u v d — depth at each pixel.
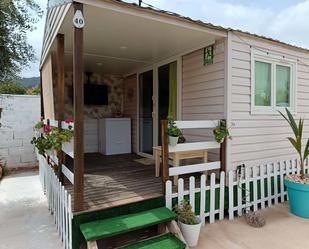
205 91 4.18
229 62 3.78
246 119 4.05
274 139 4.50
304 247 2.93
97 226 2.60
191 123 3.45
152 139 5.82
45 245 2.89
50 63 4.60
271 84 4.45
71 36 3.71
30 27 4.50
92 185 3.66
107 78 7.21
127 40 3.95
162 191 3.28
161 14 3.05
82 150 2.72
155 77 5.57
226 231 3.32
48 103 5.02
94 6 2.67
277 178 4.50
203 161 3.97
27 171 6.74
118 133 6.62
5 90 5.85
